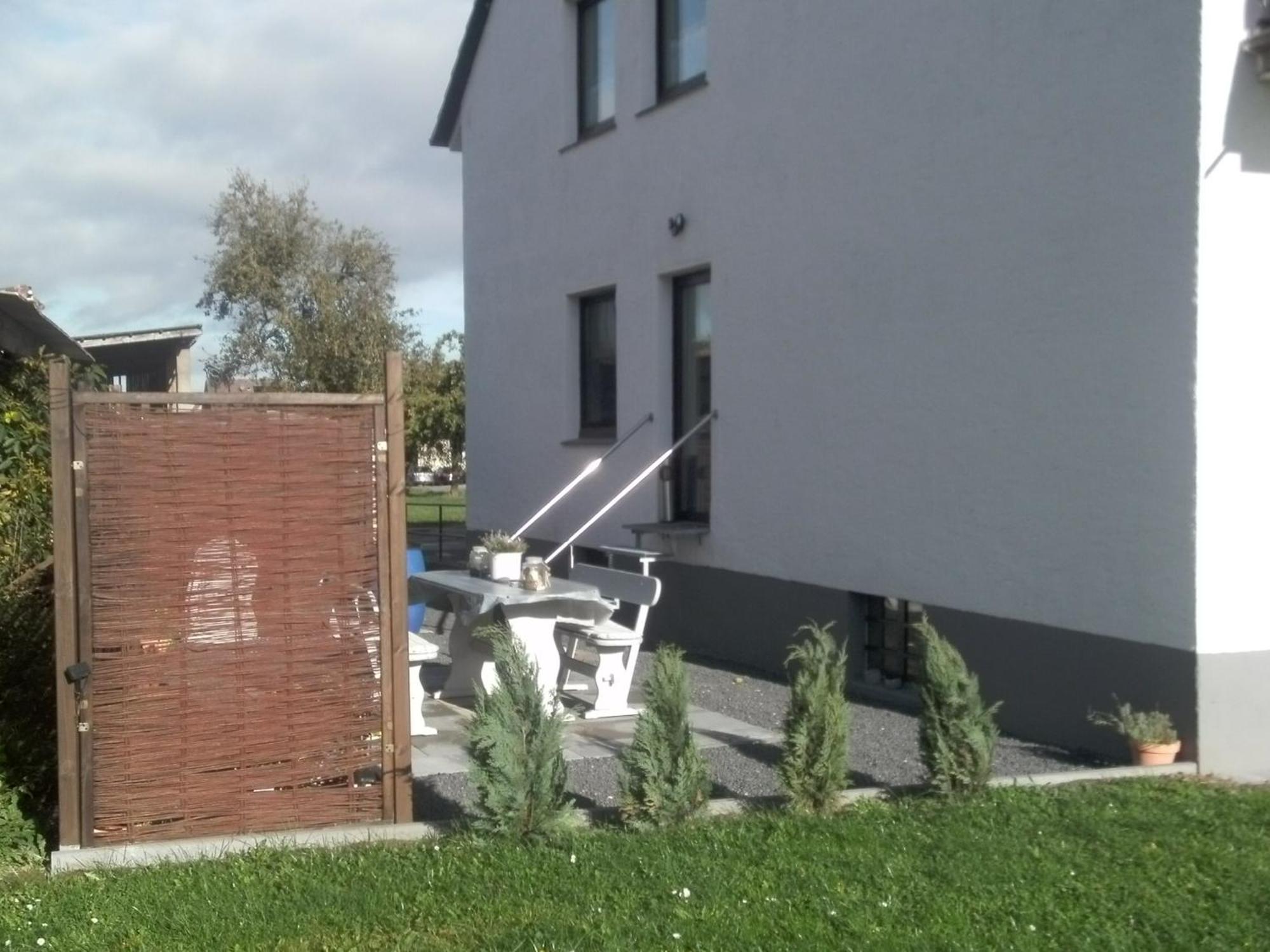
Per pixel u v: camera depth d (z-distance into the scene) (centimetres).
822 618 1030
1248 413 734
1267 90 730
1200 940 502
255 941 514
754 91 1102
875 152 963
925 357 920
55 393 591
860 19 977
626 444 1306
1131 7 757
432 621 1409
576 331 1434
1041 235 823
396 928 524
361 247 3353
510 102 1546
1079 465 800
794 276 1057
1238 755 737
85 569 597
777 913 528
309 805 632
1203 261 722
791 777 650
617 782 713
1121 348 770
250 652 620
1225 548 732
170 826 613
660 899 545
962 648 893
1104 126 777
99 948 509
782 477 1077
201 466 609
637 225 1282
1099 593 789
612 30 1360
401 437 637
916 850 596
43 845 622
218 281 3309
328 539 629
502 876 571
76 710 600
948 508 902
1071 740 811
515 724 614
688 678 651
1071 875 566
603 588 1016
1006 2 844
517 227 1534
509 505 1570
